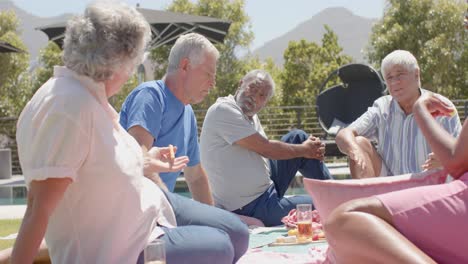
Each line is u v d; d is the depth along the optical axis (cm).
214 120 475
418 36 2238
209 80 376
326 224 212
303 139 509
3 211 771
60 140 218
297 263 315
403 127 441
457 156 216
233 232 309
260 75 475
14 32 2252
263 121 1377
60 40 1152
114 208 234
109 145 229
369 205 207
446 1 2208
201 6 2397
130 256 239
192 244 265
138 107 357
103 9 228
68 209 230
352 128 455
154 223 252
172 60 375
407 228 204
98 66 226
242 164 474
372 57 2323
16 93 2116
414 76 432
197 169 407
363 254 199
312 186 256
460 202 205
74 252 234
